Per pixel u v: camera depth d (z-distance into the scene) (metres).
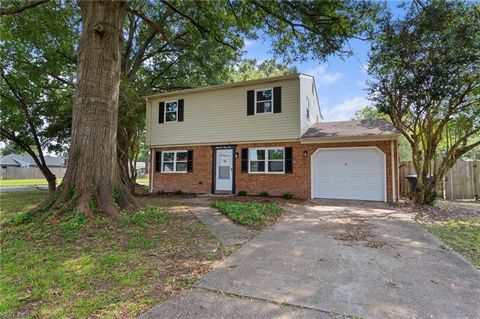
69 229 5.19
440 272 3.55
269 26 11.20
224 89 13.34
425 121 9.62
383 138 10.45
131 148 15.72
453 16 8.13
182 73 18.88
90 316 2.49
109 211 6.11
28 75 13.12
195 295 2.90
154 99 15.04
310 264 3.83
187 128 14.12
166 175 14.69
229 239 5.06
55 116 15.52
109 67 6.82
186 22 14.52
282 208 8.60
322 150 11.54
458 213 8.04
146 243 4.64
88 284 3.13
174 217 6.90
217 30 11.86
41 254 4.09
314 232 5.66
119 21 7.11
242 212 7.30
